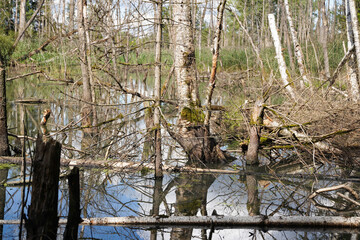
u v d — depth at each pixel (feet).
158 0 17.35
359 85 26.99
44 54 72.08
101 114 34.63
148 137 22.93
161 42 17.93
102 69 26.00
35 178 11.06
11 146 22.11
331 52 50.19
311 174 19.75
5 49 76.89
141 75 76.28
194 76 22.89
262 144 23.27
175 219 13.01
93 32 33.83
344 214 14.01
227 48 72.23
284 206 15.03
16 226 12.12
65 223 12.57
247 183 18.43
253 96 37.60
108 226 12.73
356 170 20.62
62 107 34.37
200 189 17.42
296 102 25.14
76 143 26.00
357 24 24.86
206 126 22.33
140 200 15.78
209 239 11.85
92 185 17.74
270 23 32.81
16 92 50.47
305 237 12.08
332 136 20.95
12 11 134.51
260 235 12.24
